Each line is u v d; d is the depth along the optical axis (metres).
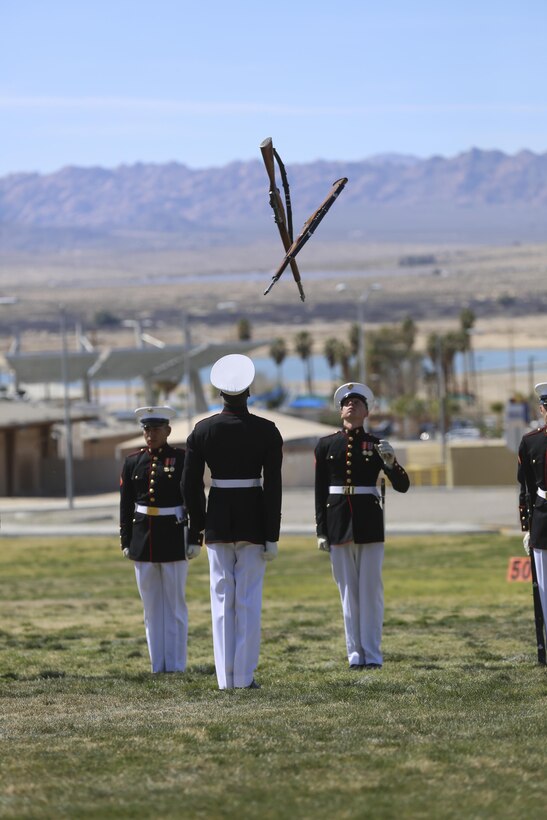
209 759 13.64
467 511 101.94
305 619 34.28
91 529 92.94
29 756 14.16
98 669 23.94
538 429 21.17
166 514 22.86
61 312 122.62
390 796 11.88
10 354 178.38
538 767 13.03
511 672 21.03
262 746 14.30
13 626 33.94
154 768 13.27
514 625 30.64
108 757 13.93
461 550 69.56
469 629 30.00
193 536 19.91
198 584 51.66
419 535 83.06
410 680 20.44
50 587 52.41
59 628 33.28
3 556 73.81
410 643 27.09
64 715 17.64
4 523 105.56
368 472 22.67
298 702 17.86
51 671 23.31
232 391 19.56
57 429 168.88
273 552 19.56
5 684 21.44
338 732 15.13
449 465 129.50
